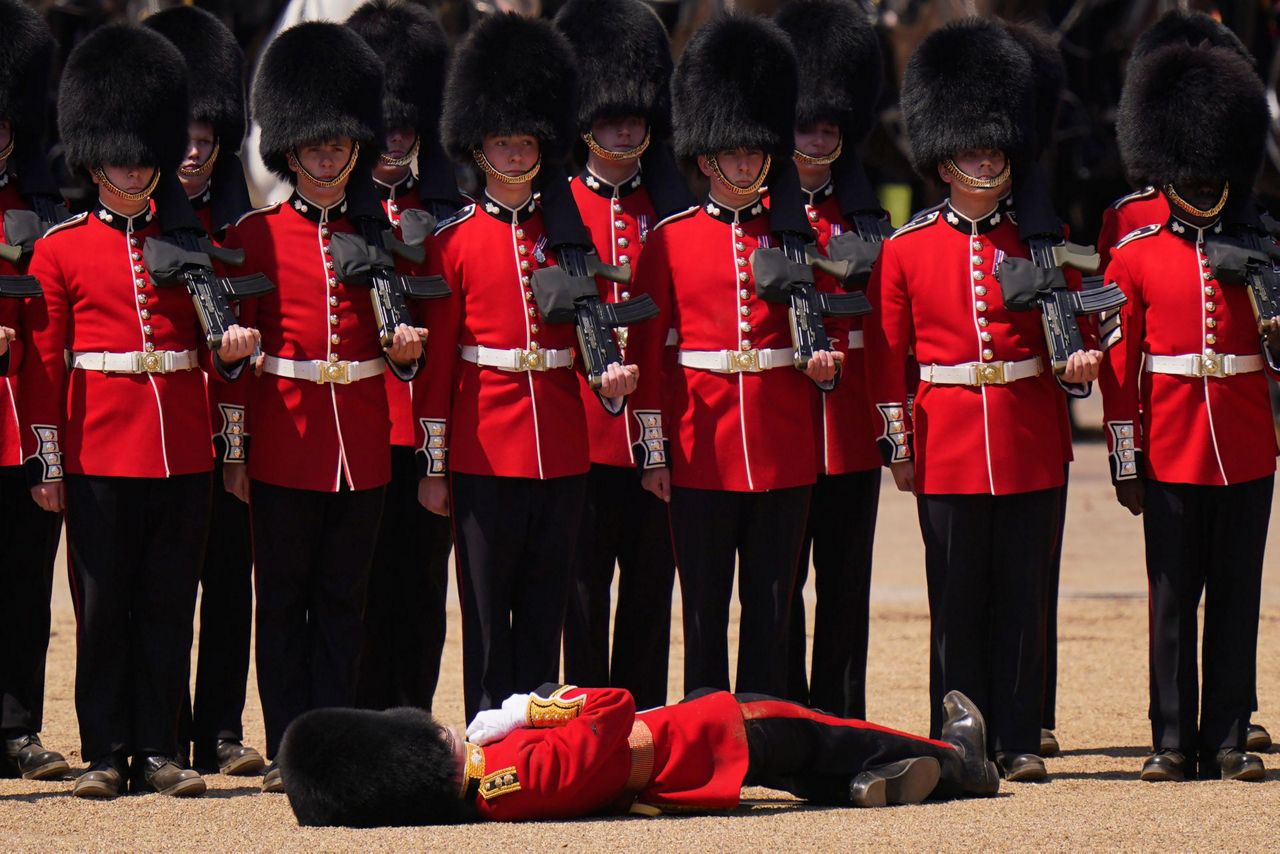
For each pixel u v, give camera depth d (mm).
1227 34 34875
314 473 26688
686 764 23188
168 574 26453
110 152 26062
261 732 32000
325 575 27125
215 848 21641
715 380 27266
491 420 26719
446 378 26891
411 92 32188
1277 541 58094
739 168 27516
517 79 27031
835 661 30562
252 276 26297
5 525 27750
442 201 32375
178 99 26578
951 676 27266
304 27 27297
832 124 31391
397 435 29656
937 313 27281
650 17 31078
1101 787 26000
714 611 27281
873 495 30406
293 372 26812
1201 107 27125
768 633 27219
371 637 29984
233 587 28969
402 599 30016
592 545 29750
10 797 25719
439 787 22344
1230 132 27125
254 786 26984
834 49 31516
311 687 27047
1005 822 22562
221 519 28812
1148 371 27562
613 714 22812
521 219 27281
